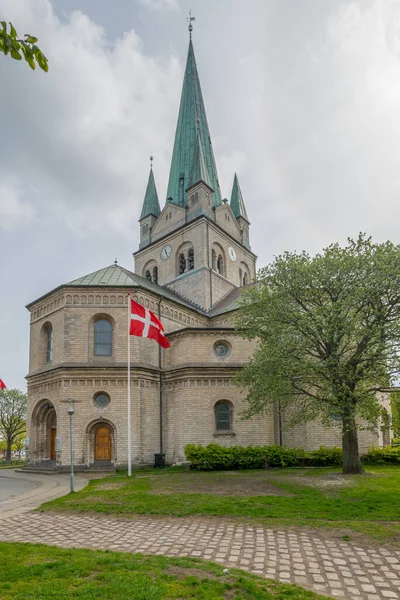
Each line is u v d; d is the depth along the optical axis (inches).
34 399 1409.9
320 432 1226.6
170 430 1327.5
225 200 2094.0
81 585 321.7
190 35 2363.4
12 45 237.3
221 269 1985.7
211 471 1076.5
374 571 372.2
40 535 498.3
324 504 633.6
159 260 2026.3
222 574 351.9
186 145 2146.9
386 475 903.7
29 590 311.0
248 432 1259.2
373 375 854.5
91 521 566.3
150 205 2172.7
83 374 1273.4
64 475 1154.0
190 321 1630.2
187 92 2245.3
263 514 577.6
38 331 1464.1
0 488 949.8
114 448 1245.1
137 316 1131.3
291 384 914.1
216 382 1296.8
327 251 925.2
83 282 1403.8
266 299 954.1
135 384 1293.1
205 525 529.0
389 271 824.9
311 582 346.9
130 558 389.4
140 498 706.8
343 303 826.2
